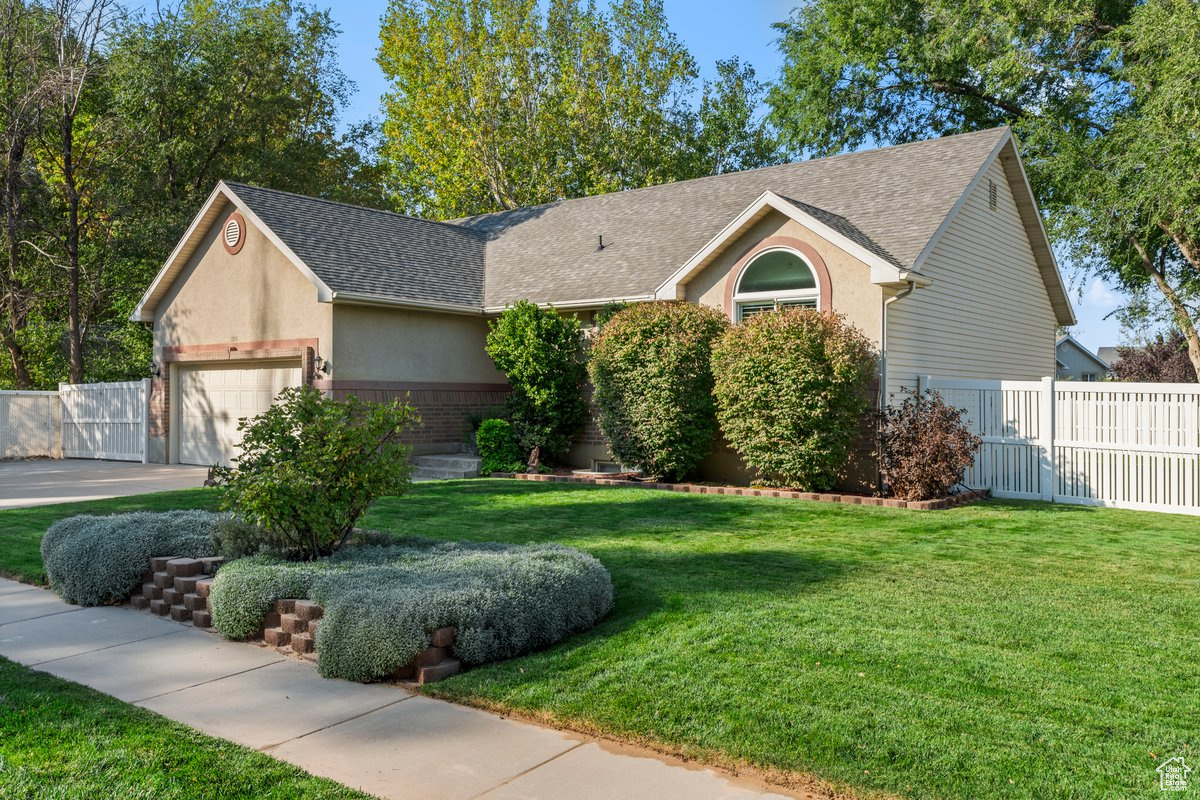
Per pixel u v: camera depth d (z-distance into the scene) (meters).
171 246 27.77
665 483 15.09
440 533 10.16
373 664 5.52
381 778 4.16
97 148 27.94
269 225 17.16
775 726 4.54
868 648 5.71
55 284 27.92
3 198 25.91
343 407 7.68
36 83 25.23
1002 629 6.14
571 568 6.55
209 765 4.24
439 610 5.64
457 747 4.54
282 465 7.21
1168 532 10.34
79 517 9.15
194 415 20.05
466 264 20.91
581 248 20.02
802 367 13.05
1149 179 20.34
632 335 15.16
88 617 7.38
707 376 14.85
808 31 31.36
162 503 13.00
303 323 17.00
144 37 28.58
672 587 7.39
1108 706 4.75
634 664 5.55
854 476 13.96
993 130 17.19
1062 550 9.12
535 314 16.86
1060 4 23.58
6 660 6.07
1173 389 12.32
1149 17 20.62
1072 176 23.50
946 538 9.84
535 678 5.42
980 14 25.78
